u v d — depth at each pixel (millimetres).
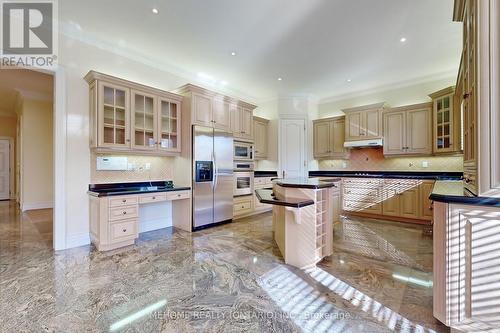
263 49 3631
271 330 1578
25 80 4789
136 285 2162
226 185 4512
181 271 2449
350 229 4039
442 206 1564
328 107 6152
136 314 1741
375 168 5398
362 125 5207
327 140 5871
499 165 1377
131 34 3236
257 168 6355
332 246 2992
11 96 5883
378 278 2322
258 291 2076
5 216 5062
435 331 1574
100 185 3387
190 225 3938
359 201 5031
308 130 5980
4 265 2580
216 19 2879
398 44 3461
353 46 3523
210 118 4266
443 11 2695
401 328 1605
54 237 3029
